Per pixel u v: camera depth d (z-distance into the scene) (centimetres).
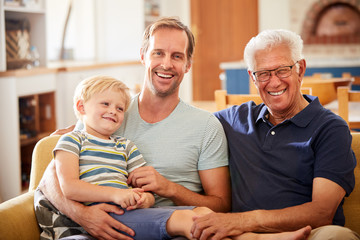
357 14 726
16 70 354
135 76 583
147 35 189
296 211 154
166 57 180
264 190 173
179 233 152
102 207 159
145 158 183
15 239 159
